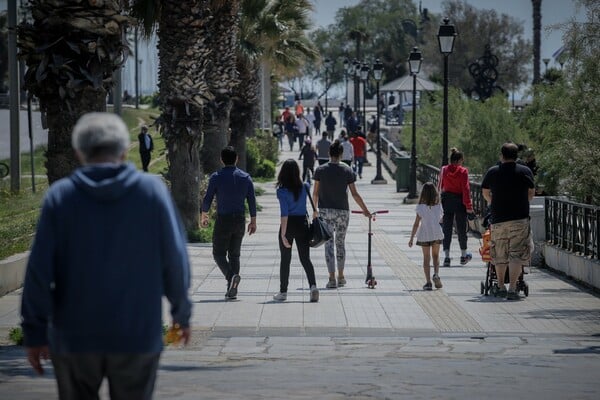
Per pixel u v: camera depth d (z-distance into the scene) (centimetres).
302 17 7944
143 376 997
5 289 3259
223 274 3472
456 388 1770
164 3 4775
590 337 2608
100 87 2680
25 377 1922
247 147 9925
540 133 5100
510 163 3167
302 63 8381
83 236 975
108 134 992
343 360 2184
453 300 3203
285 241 3134
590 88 3694
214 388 1755
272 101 17100
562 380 1880
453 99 8150
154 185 1001
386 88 16738
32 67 2662
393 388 1764
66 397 1012
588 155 3578
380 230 5506
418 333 2672
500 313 2966
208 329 2703
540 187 5062
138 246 983
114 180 976
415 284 3534
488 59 11700
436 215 3391
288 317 2889
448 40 5719
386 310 3017
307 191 3133
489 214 3291
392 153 10881
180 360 2188
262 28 7475
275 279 3644
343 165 3391
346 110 17438
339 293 3331
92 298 973
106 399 1582
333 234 3416
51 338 992
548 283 3575
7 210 5188
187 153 4866
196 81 4819
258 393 1697
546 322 2825
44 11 2633
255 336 2611
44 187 6875
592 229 3472
